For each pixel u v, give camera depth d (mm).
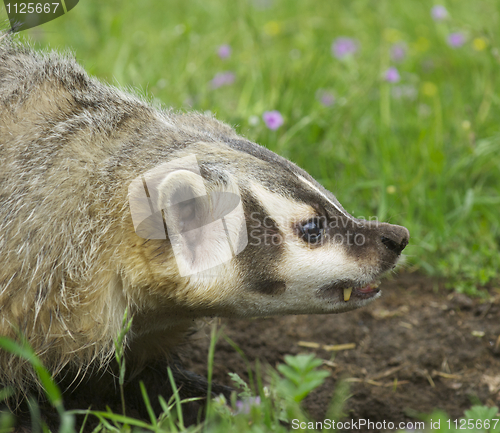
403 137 11602
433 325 8555
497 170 10617
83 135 6094
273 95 11086
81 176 5902
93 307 5887
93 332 5957
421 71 14023
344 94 11953
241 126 10602
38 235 5734
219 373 8078
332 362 8195
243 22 14250
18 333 5688
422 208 9977
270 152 6496
